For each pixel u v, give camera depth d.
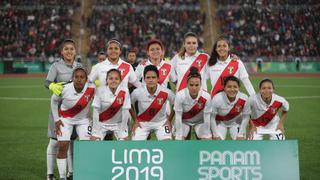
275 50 31.44
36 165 7.18
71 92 6.03
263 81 6.45
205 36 34.12
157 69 6.35
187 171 4.92
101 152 4.93
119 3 36.31
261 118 6.66
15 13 34.38
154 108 6.36
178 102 6.21
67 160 6.58
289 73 29.08
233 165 4.91
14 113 12.94
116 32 33.09
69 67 6.36
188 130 6.60
